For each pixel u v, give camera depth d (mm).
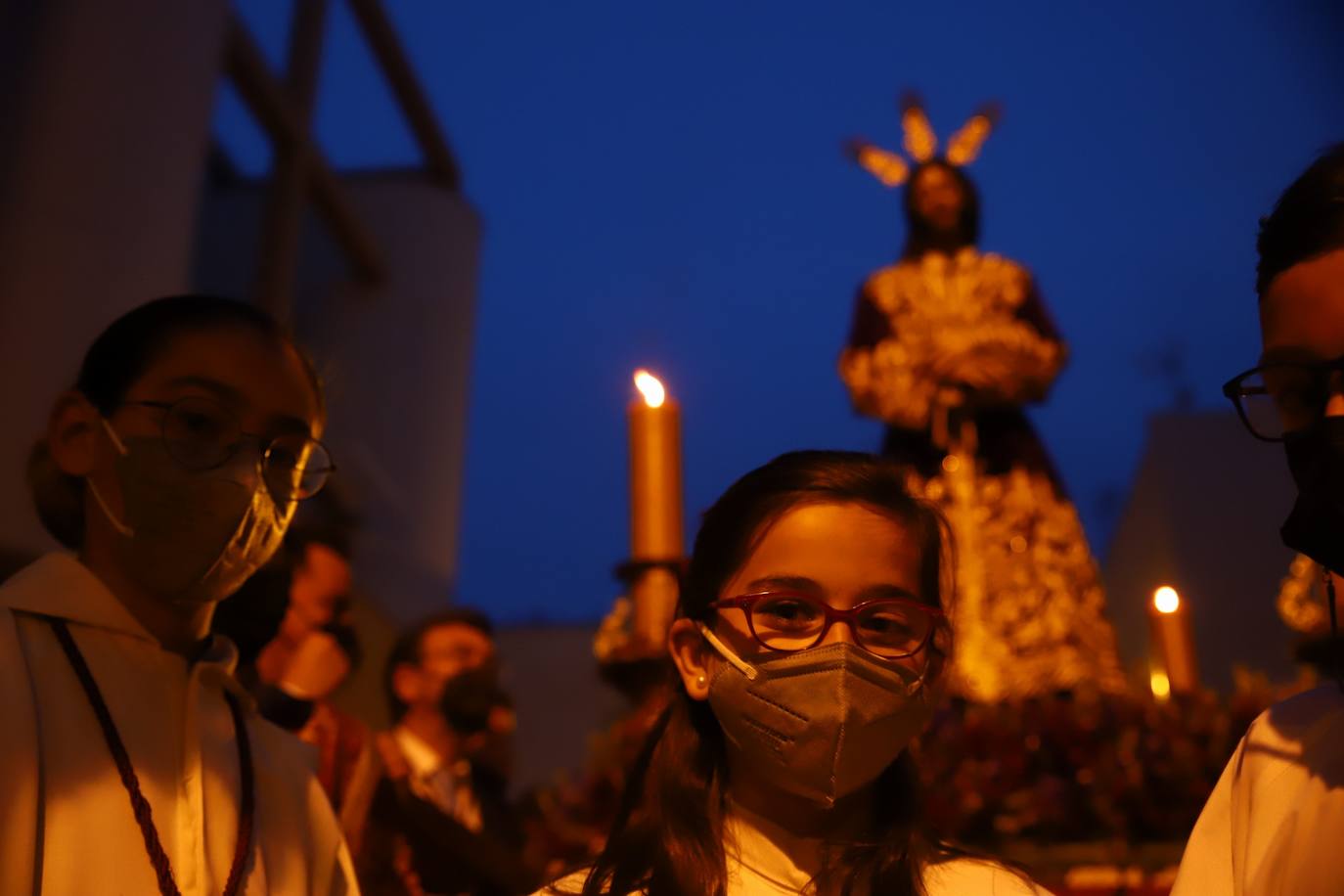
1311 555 1471
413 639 3852
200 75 6559
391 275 13117
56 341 5578
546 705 11086
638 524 2965
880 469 1952
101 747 1780
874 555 1854
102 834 1723
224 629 2189
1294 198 1496
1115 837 3361
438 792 3539
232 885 1808
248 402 1899
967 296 5562
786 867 1837
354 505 10516
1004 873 1876
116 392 1906
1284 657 8109
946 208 5988
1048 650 4922
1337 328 1429
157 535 1839
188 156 6418
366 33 12820
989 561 5086
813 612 1831
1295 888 1521
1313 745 1597
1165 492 8703
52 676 1791
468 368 13391
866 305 5754
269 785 1982
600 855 1933
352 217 12320
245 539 1867
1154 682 4184
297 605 2932
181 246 6340
